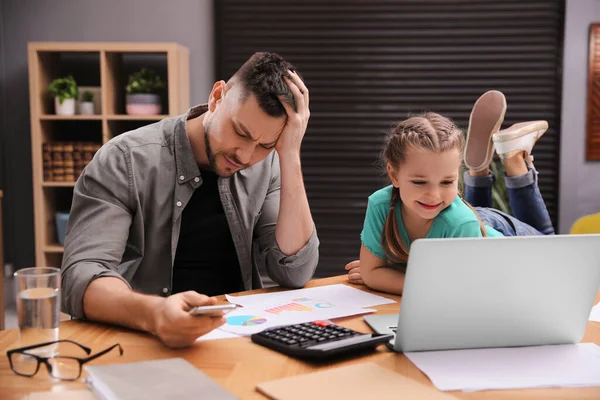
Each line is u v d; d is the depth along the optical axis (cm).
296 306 116
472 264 85
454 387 76
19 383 76
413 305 85
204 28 376
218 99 139
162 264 149
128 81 375
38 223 346
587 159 373
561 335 93
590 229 211
